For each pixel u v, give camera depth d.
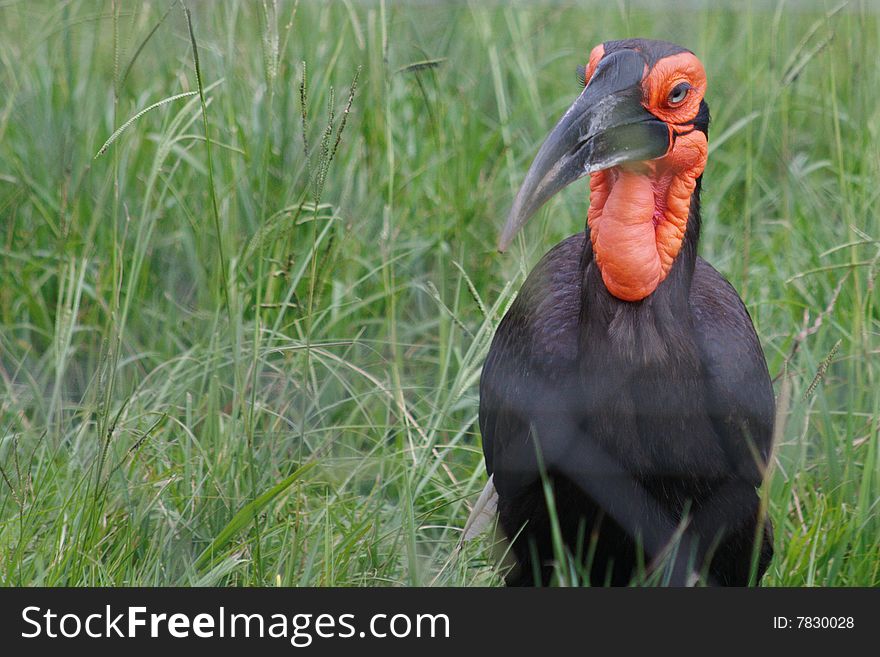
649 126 5.66
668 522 6.04
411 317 8.52
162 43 9.19
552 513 5.80
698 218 5.96
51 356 7.58
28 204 8.71
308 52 8.88
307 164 6.74
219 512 6.50
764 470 6.06
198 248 8.26
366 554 6.46
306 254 8.07
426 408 7.68
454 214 8.73
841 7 8.77
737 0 10.39
